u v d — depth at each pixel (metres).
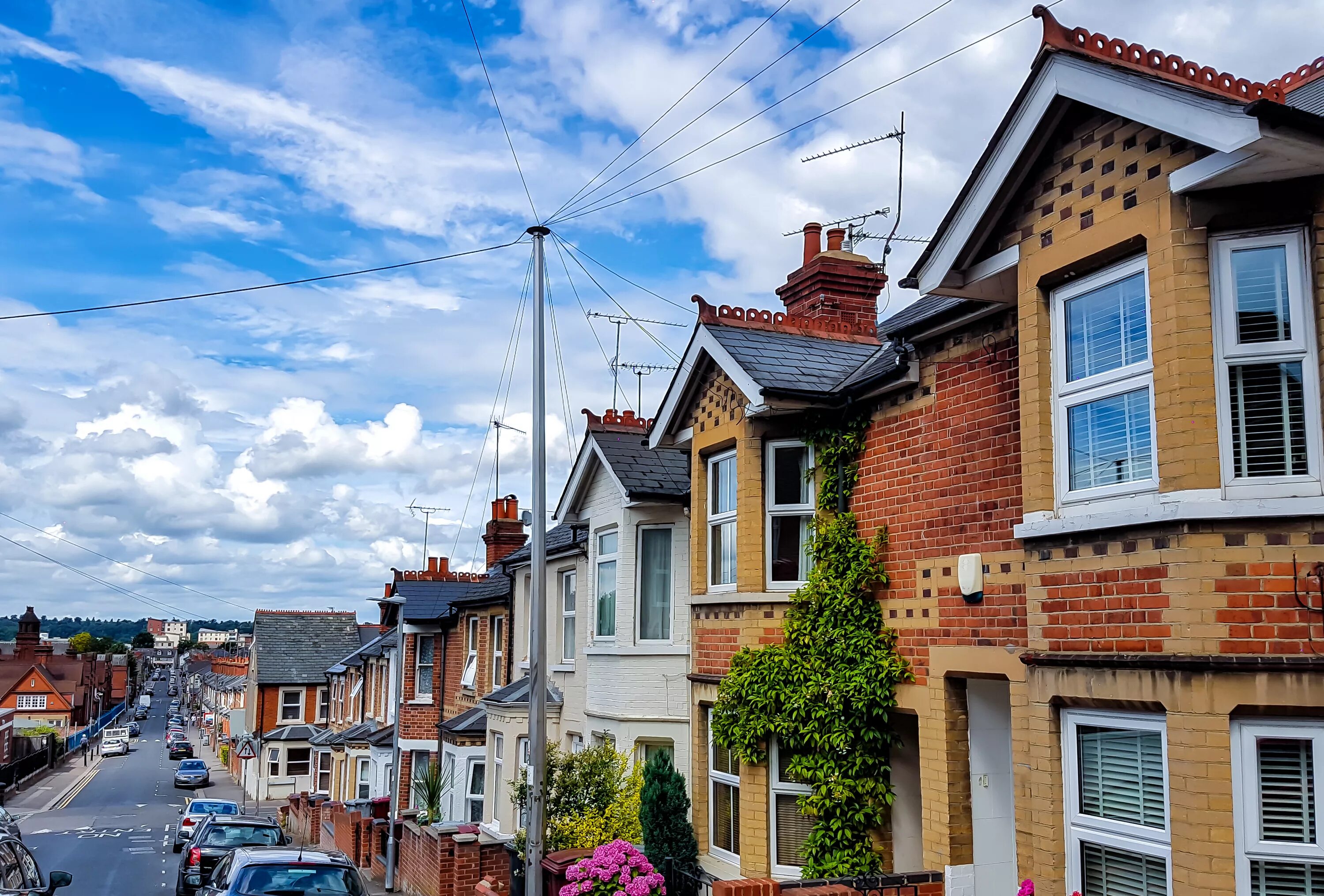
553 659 21.58
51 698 94.25
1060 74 7.60
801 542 12.43
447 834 18.50
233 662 129.88
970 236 8.57
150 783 62.47
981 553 9.55
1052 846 7.52
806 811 11.06
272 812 46.62
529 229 14.34
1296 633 6.30
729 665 12.60
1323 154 6.30
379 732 35.19
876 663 10.69
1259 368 6.74
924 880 9.65
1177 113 6.67
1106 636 7.18
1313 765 6.30
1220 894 6.25
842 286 15.19
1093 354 7.76
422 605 32.75
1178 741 6.54
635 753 16.22
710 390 13.66
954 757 9.80
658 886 11.60
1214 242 6.90
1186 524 6.61
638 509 16.78
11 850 12.52
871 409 11.39
